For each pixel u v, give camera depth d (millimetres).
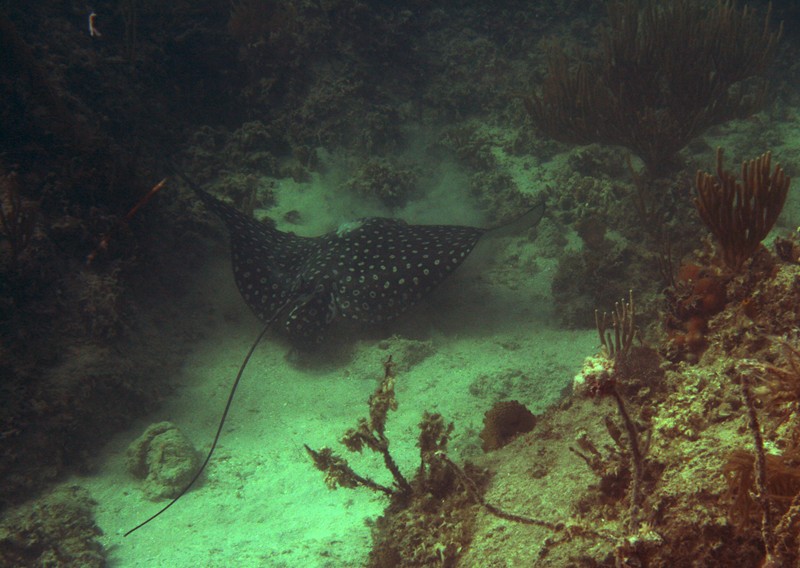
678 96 8359
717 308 3541
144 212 7020
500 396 5344
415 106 10789
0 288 5211
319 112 9812
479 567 2506
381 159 9469
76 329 5512
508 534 2629
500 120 10656
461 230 6648
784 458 1869
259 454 5020
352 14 10586
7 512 4402
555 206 8539
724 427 2324
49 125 6691
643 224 7383
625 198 7992
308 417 5457
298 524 4125
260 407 5648
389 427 5141
